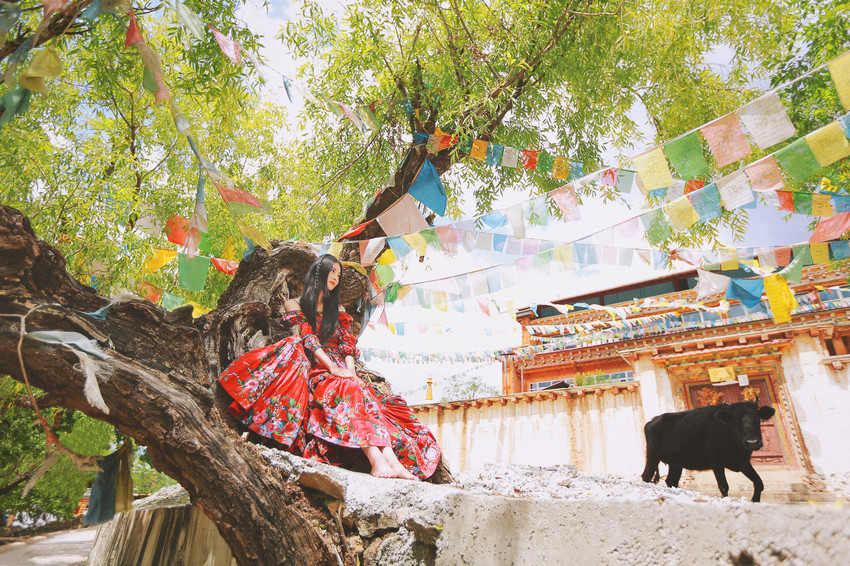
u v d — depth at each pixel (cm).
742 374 1049
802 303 1040
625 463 1072
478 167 652
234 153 720
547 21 497
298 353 311
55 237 387
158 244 450
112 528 458
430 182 466
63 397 221
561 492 419
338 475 249
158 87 225
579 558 143
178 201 633
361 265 438
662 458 546
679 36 521
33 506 1126
